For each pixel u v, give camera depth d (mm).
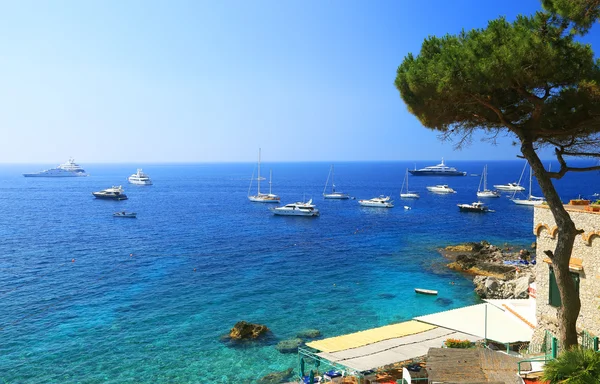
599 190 189875
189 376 28219
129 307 41812
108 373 28625
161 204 149375
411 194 168250
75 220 107188
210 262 61281
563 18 13750
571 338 13891
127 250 69812
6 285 49281
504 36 14070
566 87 14633
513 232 87312
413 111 16219
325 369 28484
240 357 30953
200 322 37781
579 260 18312
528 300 26547
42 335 34781
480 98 14703
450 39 15492
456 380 16250
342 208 137625
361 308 41875
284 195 192375
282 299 44500
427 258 64125
